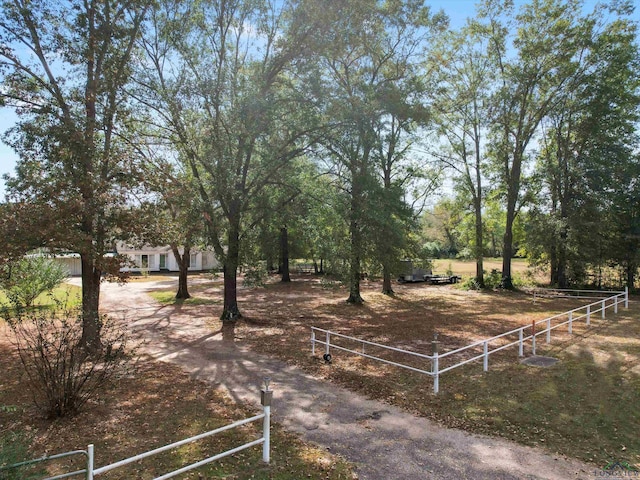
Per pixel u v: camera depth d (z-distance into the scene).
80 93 11.34
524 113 28.84
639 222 26.62
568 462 5.98
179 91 14.48
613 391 8.95
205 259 54.78
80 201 9.61
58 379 7.67
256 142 16.44
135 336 15.02
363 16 16.20
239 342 14.07
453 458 6.08
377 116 17.16
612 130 27.45
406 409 8.05
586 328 15.98
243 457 6.04
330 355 11.96
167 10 14.59
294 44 15.73
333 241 18.14
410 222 20.98
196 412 7.87
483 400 8.51
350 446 6.46
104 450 6.28
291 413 7.82
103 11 11.77
